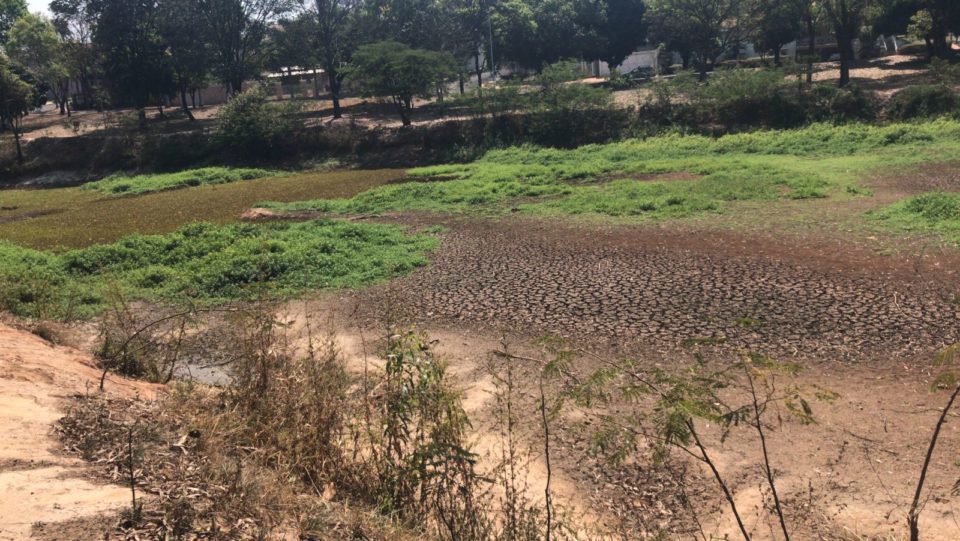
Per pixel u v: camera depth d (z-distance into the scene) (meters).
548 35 55.56
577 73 42.62
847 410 7.69
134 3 51.25
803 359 9.12
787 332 10.05
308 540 4.52
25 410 6.13
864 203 18.61
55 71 63.06
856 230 15.61
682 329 10.47
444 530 5.00
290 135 44.56
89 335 11.72
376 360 10.06
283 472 5.51
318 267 15.24
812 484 6.36
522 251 16.09
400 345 5.77
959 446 6.82
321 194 29.41
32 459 5.01
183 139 45.41
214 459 5.36
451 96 56.03
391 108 52.56
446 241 17.84
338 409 6.36
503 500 5.96
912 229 15.24
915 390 8.09
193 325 11.38
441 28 56.53
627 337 10.32
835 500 6.11
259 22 52.09
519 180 28.20
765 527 5.80
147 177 40.22
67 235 22.78
